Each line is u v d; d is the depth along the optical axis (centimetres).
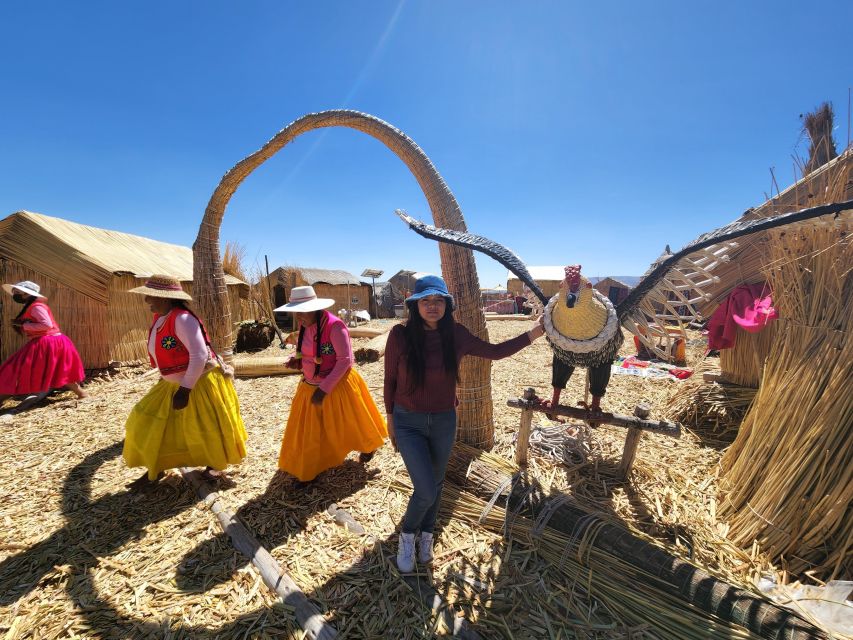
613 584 217
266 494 313
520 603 210
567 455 356
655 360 821
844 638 172
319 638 188
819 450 234
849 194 301
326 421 314
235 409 332
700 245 201
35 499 309
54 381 539
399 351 222
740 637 182
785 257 279
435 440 229
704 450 380
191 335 286
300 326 313
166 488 323
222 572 232
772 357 295
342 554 246
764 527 242
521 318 2000
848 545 213
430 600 209
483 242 253
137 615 202
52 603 210
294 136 411
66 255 692
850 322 238
